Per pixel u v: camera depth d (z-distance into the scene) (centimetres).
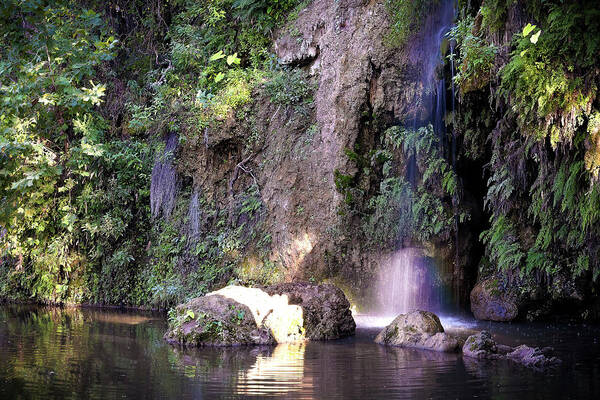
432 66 1180
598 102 832
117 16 1638
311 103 1316
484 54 969
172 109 1403
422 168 1218
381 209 1220
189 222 1387
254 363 762
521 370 718
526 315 1124
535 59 828
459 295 1239
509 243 1129
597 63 803
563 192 929
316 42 1328
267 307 941
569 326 1060
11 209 865
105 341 918
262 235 1290
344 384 657
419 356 803
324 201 1239
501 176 1070
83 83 1537
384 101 1209
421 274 1223
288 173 1284
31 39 802
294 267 1235
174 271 1380
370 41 1212
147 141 1502
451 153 1217
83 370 725
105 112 1568
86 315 1240
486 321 1123
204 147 1366
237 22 1470
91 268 1477
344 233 1213
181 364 758
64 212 1500
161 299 1346
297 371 719
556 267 1099
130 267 1448
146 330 1030
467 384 653
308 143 1285
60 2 809
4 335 973
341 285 1216
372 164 1237
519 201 1111
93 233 1459
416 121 1217
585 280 1087
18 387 649
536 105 874
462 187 1232
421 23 1181
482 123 1164
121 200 1491
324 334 945
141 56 1619
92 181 1499
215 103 1334
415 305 1220
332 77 1266
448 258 1227
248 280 1263
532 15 871
